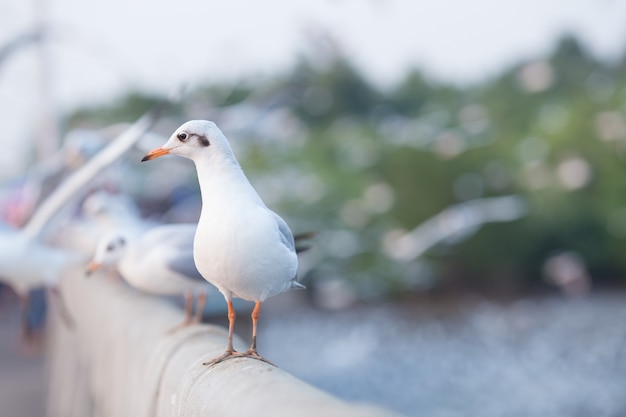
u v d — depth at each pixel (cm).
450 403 1641
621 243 3231
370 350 2192
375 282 3075
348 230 3138
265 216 398
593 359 1973
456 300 3027
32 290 917
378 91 4788
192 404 343
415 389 1767
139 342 514
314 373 1955
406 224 3192
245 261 392
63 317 828
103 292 717
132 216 873
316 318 2714
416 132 3403
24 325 924
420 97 5072
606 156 3300
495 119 3878
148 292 649
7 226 813
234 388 301
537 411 1555
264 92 1091
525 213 3128
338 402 249
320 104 4538
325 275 3077
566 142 3344
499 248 3134
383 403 1669
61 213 770
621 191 3262
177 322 537
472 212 2398
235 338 451
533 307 2781
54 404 1060
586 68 4584
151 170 1231
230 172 405
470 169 3241
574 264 2983
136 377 497
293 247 419
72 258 845
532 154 3388
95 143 875
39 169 969
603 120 3362
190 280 568
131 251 586
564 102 3869
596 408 1559
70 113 2547
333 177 3272
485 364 1975
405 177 3216
